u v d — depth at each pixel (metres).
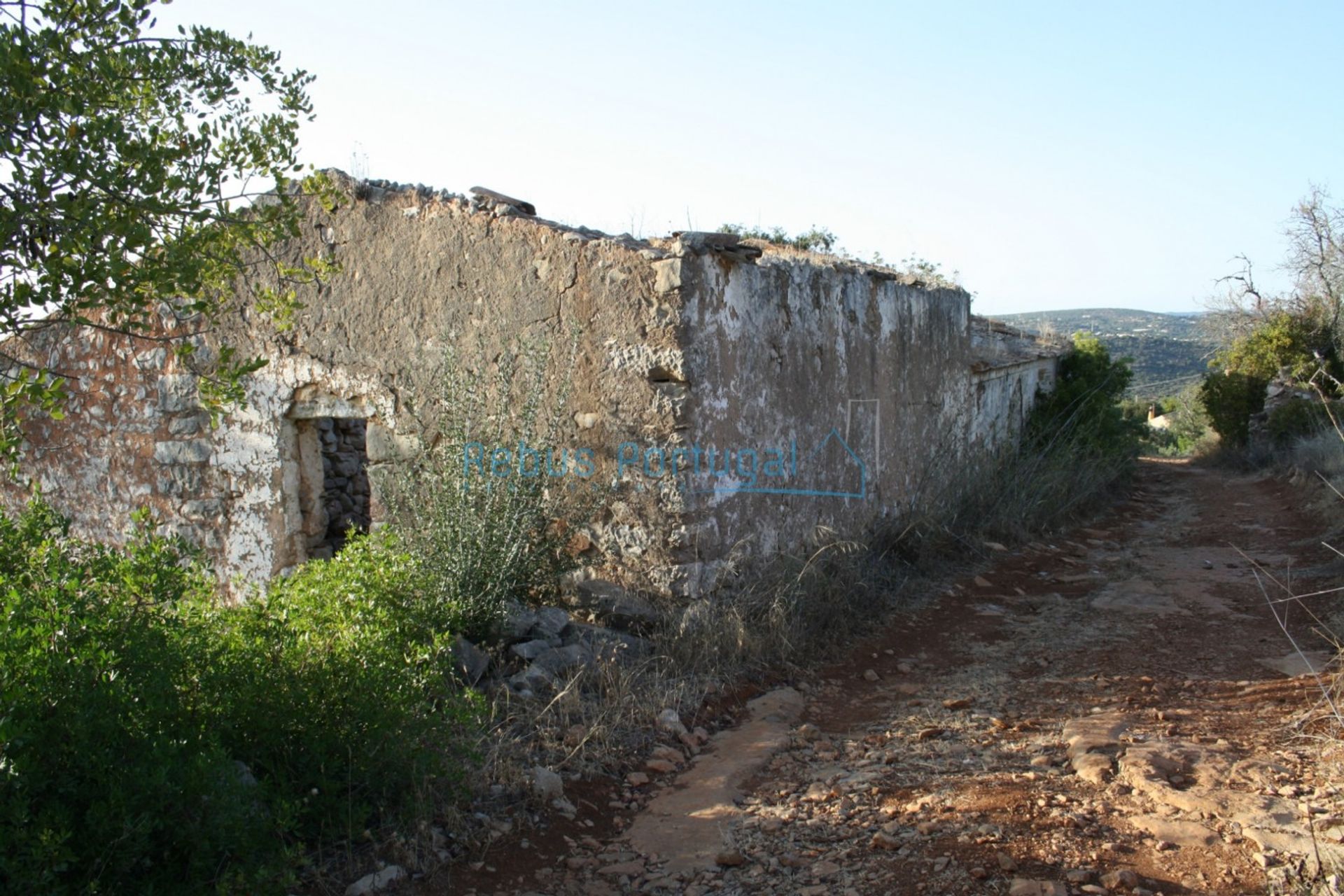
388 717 3.94
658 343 6.61
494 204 7.18
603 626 6.63
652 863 3.89
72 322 4.20
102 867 2.93
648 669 6.09
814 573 7.43
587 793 4.52
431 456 7.11
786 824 4.16
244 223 4.90
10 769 2.81
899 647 7.23
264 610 4.34
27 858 2.75
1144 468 23.47
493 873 3.76
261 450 8.00
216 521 8.20
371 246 7.57
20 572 3.85
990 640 7.36
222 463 8.13
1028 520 11.73
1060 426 17.70
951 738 5.14
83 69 4.24
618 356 6.74
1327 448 14.74
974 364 13.84
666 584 6.70
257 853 3.33
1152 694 5.74
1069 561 10.58
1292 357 22.31
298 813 3.54
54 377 8.29
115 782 3.06
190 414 8.19
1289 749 4.58
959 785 4.38
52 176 4.00
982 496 11.43
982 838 3.76
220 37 5.03
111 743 3.14
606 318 6.77
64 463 8.65
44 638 3.27
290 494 8.03
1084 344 20.58
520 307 7.06
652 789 4.68
